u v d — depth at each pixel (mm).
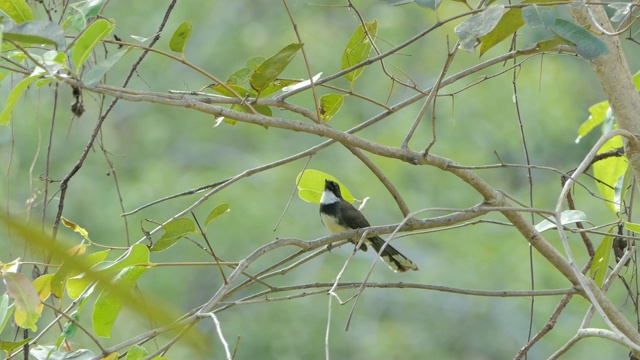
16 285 4273
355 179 15125
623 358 13547
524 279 14086
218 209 4801
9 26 3770
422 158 5020
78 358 4738
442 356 14398
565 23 4332
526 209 4375
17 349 5285
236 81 5453
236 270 4582
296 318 14297
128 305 1928
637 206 11289
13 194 11742
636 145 5340
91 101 15297
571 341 5148
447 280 14547
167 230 4785
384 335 14219
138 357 4781
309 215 15102
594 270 5676
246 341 14141
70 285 4941
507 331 14266
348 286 5027
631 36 5828
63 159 14414
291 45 4691
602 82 5488
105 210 14422
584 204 14500
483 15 4461
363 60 5633
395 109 5559
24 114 13812
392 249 8008
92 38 4035
